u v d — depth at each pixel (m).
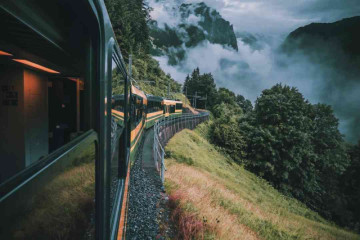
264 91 34.53
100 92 1.64
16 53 1.79
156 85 53.06
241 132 31.17
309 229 10.84
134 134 9.32
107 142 1.87
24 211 0.62
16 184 0.58
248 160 28.59
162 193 7.69
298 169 27.66
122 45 43.91
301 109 31.03
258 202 14.03
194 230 5.60
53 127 2.96
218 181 13.90
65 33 1.50
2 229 0.50
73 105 3.04
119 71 3.20
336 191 31.28
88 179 1.39
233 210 8.79
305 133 28.05
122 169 4.82
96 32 1.57
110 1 42.12
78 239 1.21
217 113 71.50
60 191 0.92
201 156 20.38
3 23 1.10
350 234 13.64
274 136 27.25
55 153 0.88
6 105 2.32
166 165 11.82
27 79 2.41
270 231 8.52
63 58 1.91
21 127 2.34
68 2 1.25
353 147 38.38
